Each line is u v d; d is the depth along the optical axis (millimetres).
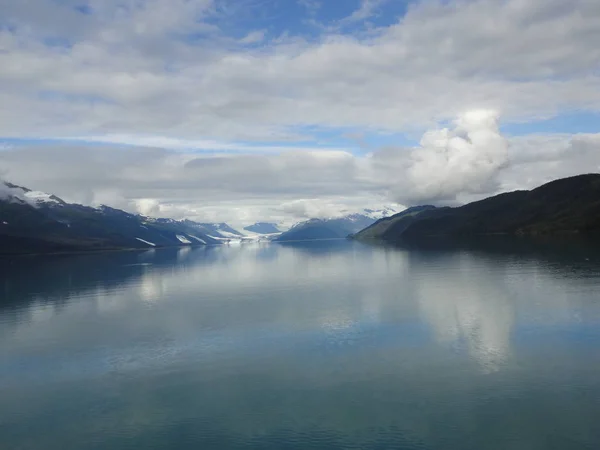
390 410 32844
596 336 47812
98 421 33500
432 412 32219
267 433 30359
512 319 56781
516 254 149125
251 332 57281
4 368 46812
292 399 35656
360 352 46656
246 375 41625
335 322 60656
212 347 51250
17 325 67750
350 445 28312
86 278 136250
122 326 64438
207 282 117625
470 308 64625
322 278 116125
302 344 50656
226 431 30938
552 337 48281
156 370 44281
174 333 58750
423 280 99500
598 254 129875
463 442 28125
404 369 40938
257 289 98938
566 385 35688
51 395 38938
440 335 51438
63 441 30766
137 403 36469
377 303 73188
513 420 30547
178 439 30188
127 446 29641
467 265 126000
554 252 146750
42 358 49812
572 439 28000
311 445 28531
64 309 80375
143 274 146750
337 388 37438
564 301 65250
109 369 45188
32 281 130500
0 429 32938
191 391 38406
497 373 38812
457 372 39562
